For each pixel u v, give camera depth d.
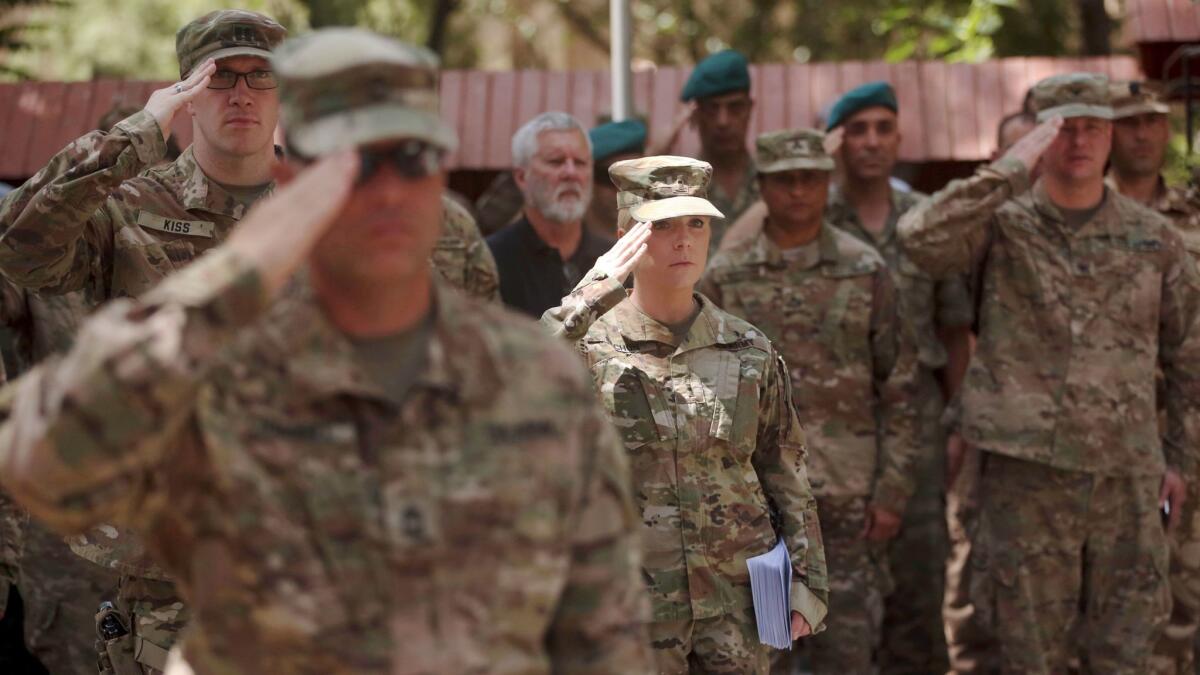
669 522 9.17
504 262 13.10
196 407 4.75
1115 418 12.12
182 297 4.46
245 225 4.62
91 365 4.38
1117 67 17.59
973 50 27.03
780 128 17.45
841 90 17.62
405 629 4.76
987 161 17.25
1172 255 12.37
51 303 11.51
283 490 4.75
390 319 4.93
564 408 5.00
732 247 12.91
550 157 12.95
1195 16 16.72
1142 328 12.27
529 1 39.28
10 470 4.50
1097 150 12.14
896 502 12.69
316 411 4.80
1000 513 12.34
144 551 8.77
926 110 17.48
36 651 12.13
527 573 4.86
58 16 30.84
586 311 8.81
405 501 4.78
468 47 37.12
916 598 14.09
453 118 17.56
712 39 34.53
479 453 4.86
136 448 4.46
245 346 4.83
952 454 14.25
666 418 9.21
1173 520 12.60
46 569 12.04
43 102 17.58
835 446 12.59
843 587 12.57
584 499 5.06
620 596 5.10
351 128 4.70
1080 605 12.47
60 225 8.63
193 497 4.80
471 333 4.98
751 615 9.24
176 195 9.20
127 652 9.12
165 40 31.33
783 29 33.84
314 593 4.73
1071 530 12.15
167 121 8.76
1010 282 12.27
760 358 9.41
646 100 17.80
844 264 12.65
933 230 12.19
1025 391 12.18
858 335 12.61
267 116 9.14
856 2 32.75
